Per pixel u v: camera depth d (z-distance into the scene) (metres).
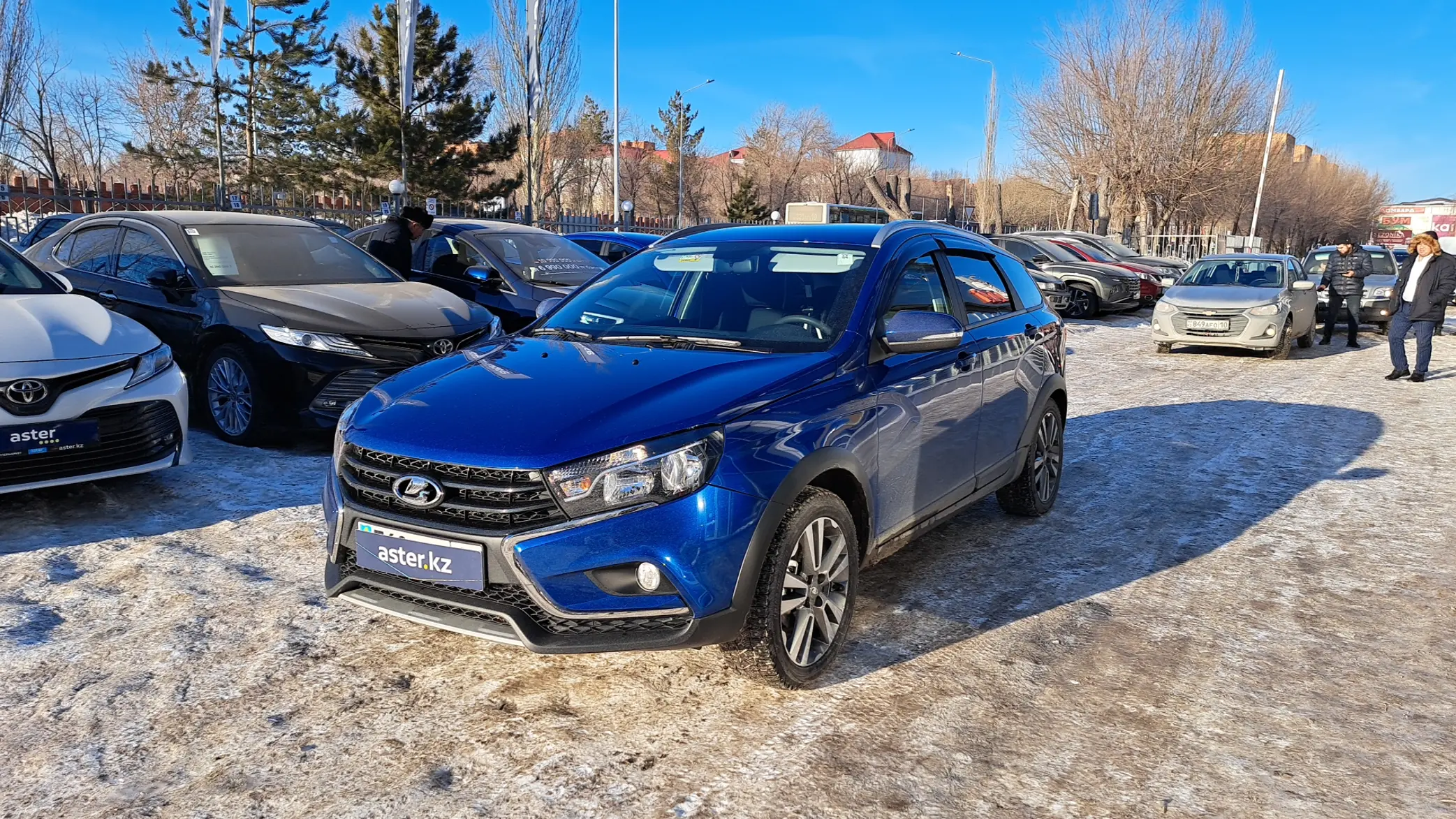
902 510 3.79
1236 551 4.84
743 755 2.83
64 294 5.32
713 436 2.90
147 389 4.74
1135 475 6.32
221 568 4.12
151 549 4.30
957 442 4.20
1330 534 5.14
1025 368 4.88
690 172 61.25
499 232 9.19
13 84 26.09
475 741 2.87
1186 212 39.78
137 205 12.21
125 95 37.19
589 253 9.74
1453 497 5.93
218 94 28.92
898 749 2.89
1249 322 12.39
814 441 3.15
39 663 3.24
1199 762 2.87
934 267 4.36
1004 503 5.29
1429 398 9.76
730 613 2.88
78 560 4.14
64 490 5.08
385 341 6.05
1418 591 4.34
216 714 2.98
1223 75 36.03
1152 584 4.35
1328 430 7.96
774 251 4.18
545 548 2.75
